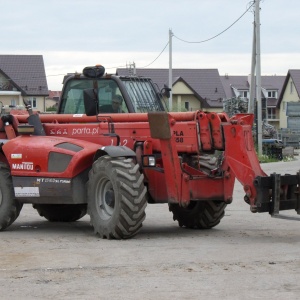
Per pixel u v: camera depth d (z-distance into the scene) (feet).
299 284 31.09
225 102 209.15
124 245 41.16
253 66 152.76
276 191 41.52
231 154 43.11
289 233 46.14
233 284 31.12
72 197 45.65
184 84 359.46
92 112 47.42
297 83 378.32
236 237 44.39
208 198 45.21
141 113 47.83
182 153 45.42
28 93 317.83
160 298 29.01
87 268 34.63
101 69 52.08
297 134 257.14
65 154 45.83
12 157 48.08
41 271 34.14
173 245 41.06
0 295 29.81
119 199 42.70
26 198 47.80
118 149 44.24
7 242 43.29
